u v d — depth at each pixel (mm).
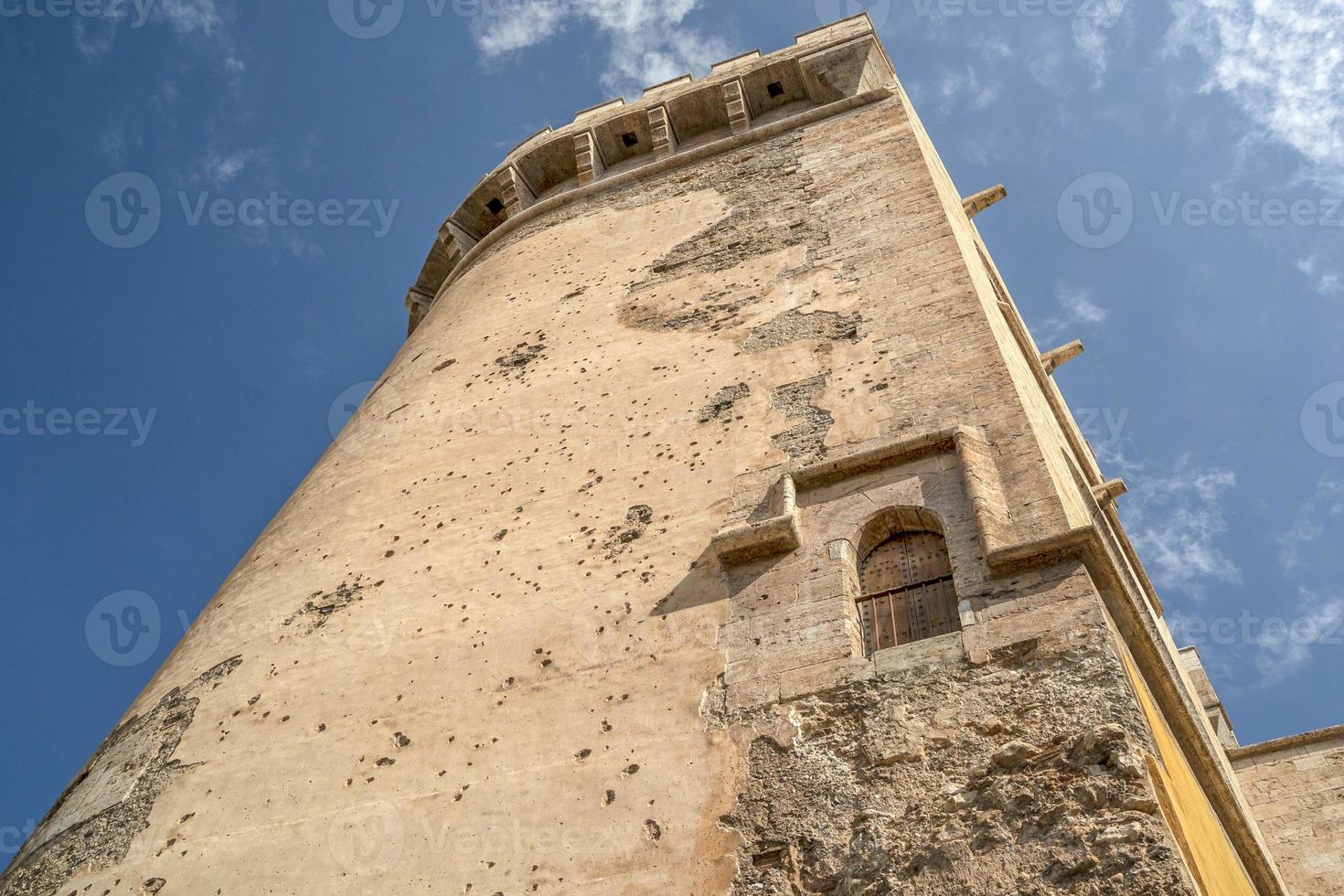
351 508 14648
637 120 25375
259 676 12234
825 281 15844
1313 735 16844
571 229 21594
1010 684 9109
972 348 13188
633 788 9516
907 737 9031
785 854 8578
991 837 8031
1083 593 9586
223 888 9859
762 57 25359
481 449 14938
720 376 14547
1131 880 7383
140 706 13016
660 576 11562
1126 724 8445
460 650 11547
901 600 10648
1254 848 11844
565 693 10633
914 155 18781
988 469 11281
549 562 12344
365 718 11117
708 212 19766
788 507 11562
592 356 16250
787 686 9883
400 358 19875
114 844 10797
